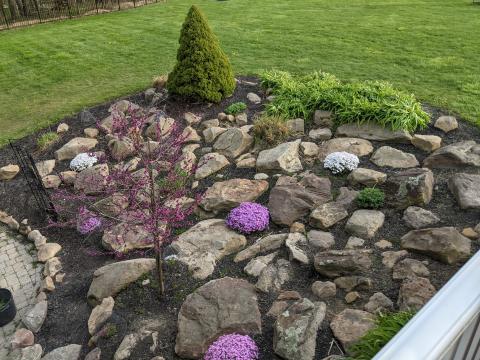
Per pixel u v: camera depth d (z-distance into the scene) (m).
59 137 7.87
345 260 4.32
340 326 3.77
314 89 7.64
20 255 5.89
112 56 11.44
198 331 3.96
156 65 10.52
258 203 5.75
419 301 3.79
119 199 5.66
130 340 4.09
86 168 6.93
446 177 5.51
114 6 17.66
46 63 11.31
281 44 11.16
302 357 3.56
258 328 3.97
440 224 4.79
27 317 4.69
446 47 9.88
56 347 4.38
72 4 17.27
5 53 12.32
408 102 6.75
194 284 4.65
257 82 8.80
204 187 6.23
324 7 15.22
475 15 12.56
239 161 6.61
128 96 8.87
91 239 5.76
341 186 5.75
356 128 6.70
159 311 4.40
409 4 14.70
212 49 7.88
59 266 5.41
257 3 16.66
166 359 3.89
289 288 4.41
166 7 17.05
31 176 7.04
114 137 7.30
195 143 7.25
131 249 5.31
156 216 4.20
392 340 1.48
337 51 10.30
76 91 9.51
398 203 5.12
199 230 5.29
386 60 9.44
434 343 1.43
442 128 6.44
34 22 15.88
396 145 6.33
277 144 6.80
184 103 8.26
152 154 4.64
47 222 6.24
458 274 1.67
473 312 1.53
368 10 14.26
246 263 4.84
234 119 7.70
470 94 7.39
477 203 4.85
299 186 5.67
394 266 4.36
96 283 4.73
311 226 5.15
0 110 9.10
